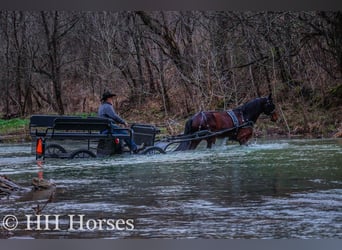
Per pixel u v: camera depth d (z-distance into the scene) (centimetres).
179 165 1327
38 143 1491
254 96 3138
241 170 1210
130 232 700
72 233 705
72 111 4094
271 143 1972
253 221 738
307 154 1520
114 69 3841
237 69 3206
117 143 1545
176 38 3578
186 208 818
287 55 3031
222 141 1836
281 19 3062
